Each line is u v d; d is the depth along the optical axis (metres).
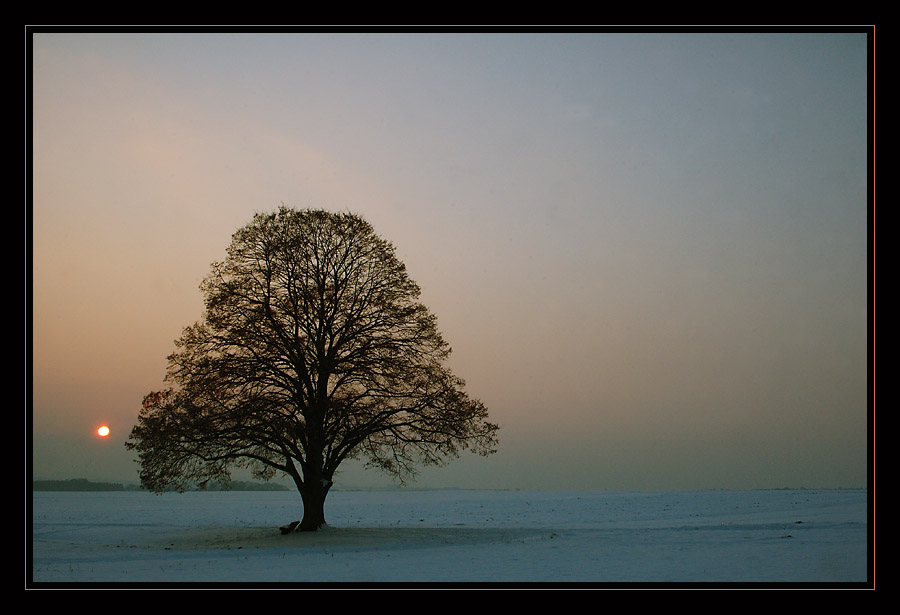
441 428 34.31
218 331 34.06
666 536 34.06
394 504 102.00
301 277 34.59
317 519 36.22
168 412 32.94
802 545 28.55
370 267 35.69
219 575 21.92
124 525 49.91
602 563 24.20
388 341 34.97
